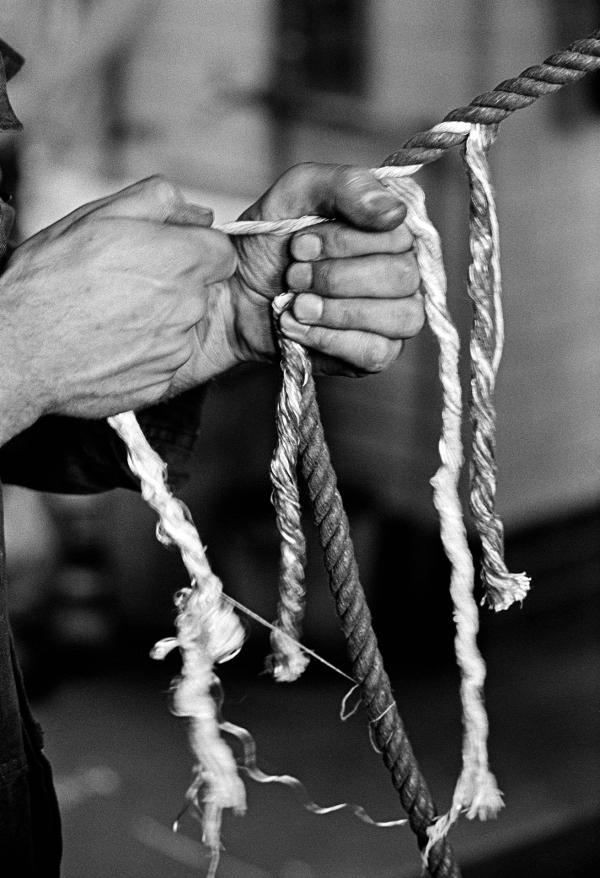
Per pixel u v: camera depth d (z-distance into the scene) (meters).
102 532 3.91
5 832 0.91
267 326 0.97
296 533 0.92
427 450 4.22
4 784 0.91
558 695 3.50
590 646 3.86
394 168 0.88
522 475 4.36
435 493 0.90
